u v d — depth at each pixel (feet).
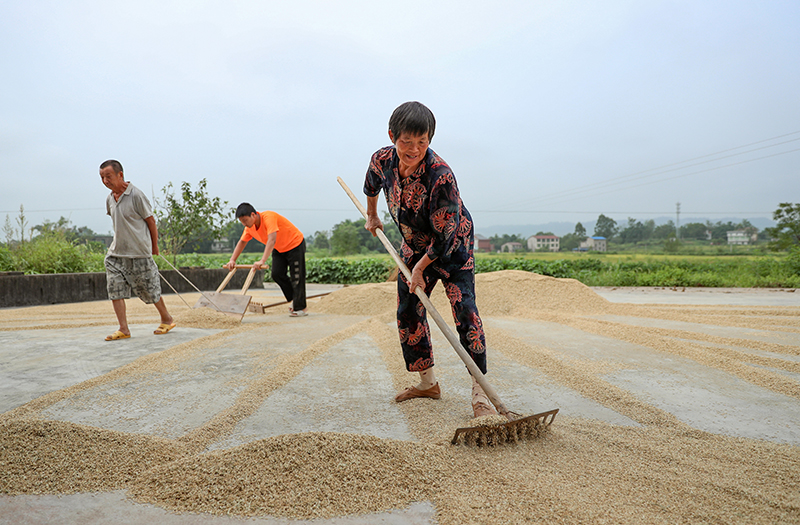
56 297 24.23
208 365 9.95
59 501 4.32
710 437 5.98
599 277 51.65
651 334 13.29
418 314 7.32
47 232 31.17
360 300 20.45
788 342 13.07
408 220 6.84
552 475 4.84
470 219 7.09
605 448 5.61
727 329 15.42
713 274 51.13
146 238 13.26
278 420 6.59
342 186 9.19
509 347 11.91
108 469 4.86
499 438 5.61
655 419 6.65
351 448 5.03
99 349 11.55
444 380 8.92
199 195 39.06
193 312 16.47
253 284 37.76
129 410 7.02
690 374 9.39
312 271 50.98
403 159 6.19
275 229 17.65
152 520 4.04
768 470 4.96
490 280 21.93
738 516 4.04
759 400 7.70
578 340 13.21
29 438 5.24
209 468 4.73
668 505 4.23
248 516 4.11
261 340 13.01
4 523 3.93
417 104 5.90
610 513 4.08
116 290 12.90
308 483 4.54
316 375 9.19
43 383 8.46
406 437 5.96
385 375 9.22
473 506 4.21
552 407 7.32
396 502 4.34
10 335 13.66
